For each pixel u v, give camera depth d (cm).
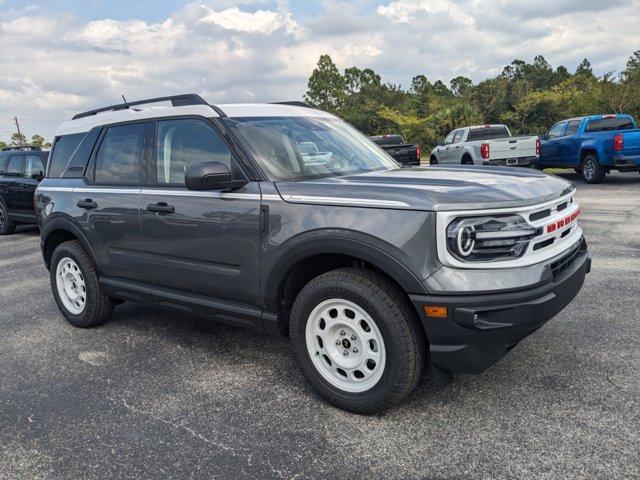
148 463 286
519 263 288
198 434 311
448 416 315
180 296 408
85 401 358
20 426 329
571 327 436
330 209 317
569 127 1492
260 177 354
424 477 263
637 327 429
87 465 287
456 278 281
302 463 279
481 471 264
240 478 269
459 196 291
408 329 299
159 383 380
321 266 347
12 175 1144
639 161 1299
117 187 443
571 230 356
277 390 362
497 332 284
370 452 285
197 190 358
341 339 328
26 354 448
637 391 329
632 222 866
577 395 329
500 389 342
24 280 718
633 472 256
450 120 4669
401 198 297
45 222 515
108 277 470
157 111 425
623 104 3966
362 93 7356
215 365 407
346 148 420
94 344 464
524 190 309
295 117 425
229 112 392
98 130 480
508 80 5644
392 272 292
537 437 289
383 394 308
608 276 574
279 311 355
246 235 352
